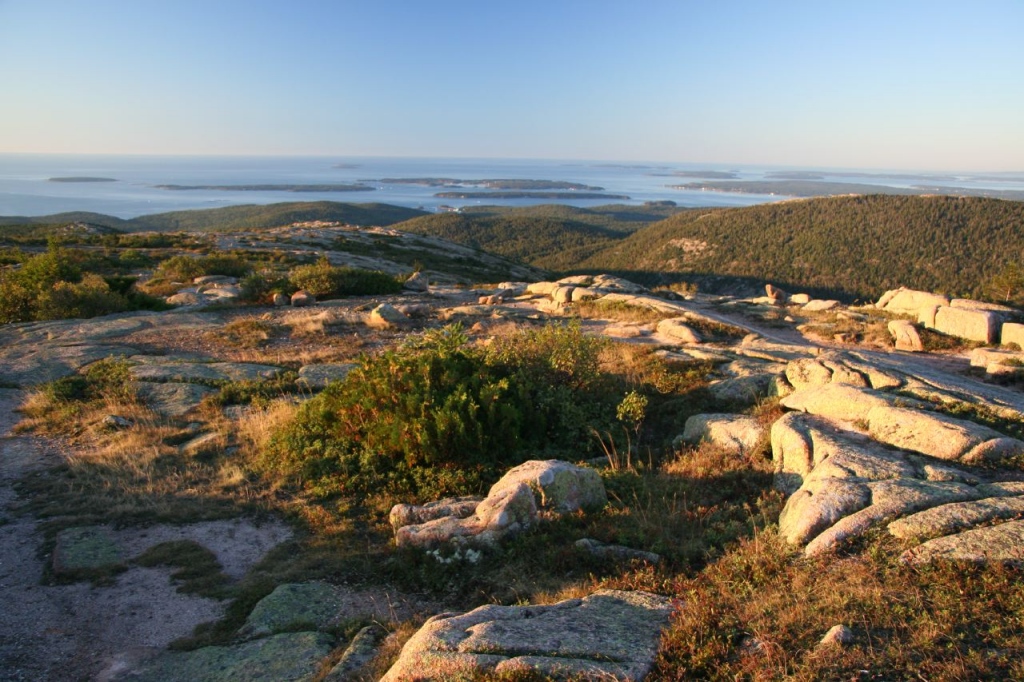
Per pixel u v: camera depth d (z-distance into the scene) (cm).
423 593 600
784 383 969
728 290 12381
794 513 578
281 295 2222
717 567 527
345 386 1017
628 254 15900
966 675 342
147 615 568
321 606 577
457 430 861
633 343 1434
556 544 644
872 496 562
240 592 601
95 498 802
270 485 841
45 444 1000
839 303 1839
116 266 3891
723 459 816
